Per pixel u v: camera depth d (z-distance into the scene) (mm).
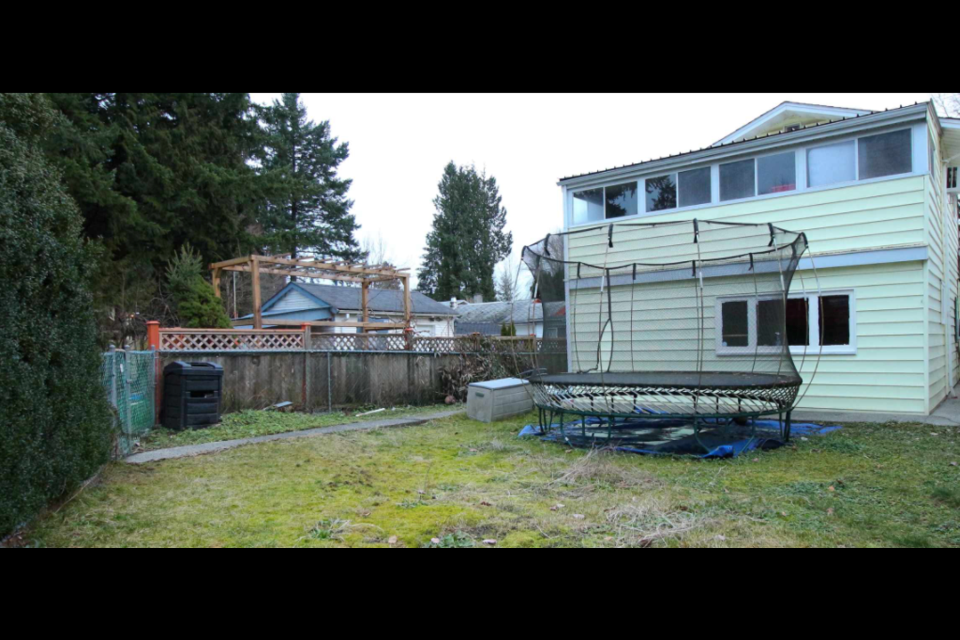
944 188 10617
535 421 9000
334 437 7395
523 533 3707
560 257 9055
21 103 5621
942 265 10148
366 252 36594
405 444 7145
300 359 9562
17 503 3266
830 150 8570
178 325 13539
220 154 17562
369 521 3963
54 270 3742
